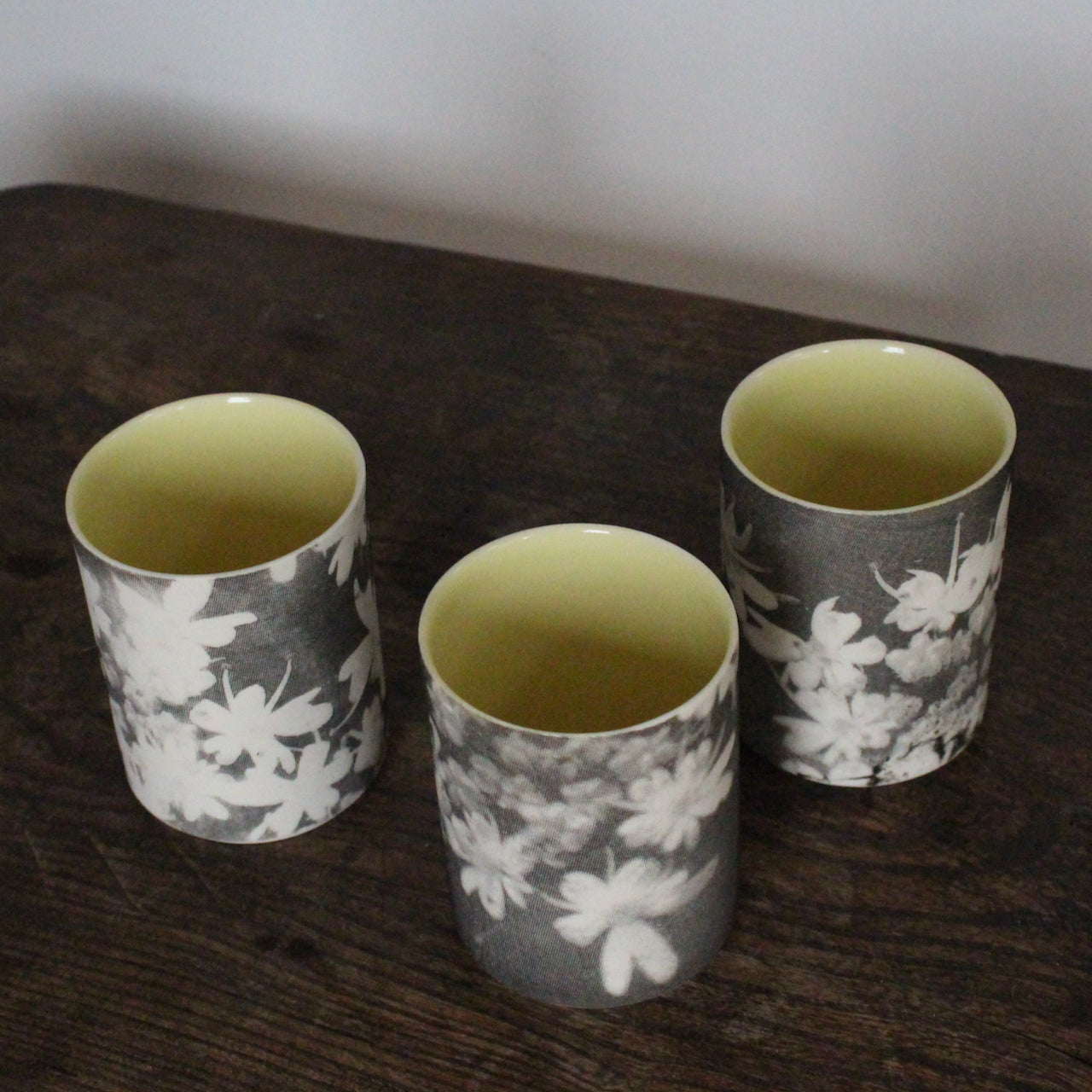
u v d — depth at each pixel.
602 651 0.46
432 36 0.94
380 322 0.72
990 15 0.81
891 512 0.43
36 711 0.55
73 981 0.46
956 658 0.47
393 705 0.55
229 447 0.50
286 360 0.70
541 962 0.43
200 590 0.43
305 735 0.48
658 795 0.39
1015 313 0.93
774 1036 0.43
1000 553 0.47
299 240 0.79
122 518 0.49
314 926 0.47
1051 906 0.46
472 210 1.02
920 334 0.96
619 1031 0.44
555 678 0.47
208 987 0.46
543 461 0.64
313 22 0.96
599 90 0.92
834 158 0.90
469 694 0.44
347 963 0.46
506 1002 0.45
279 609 0.44
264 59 1.00
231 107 1.04
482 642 0.44
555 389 0.68
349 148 1.02
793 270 0.96
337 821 0.51
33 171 1.13
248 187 1.07
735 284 0.98
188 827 0.50
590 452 0.64
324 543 0.44
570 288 0.74
